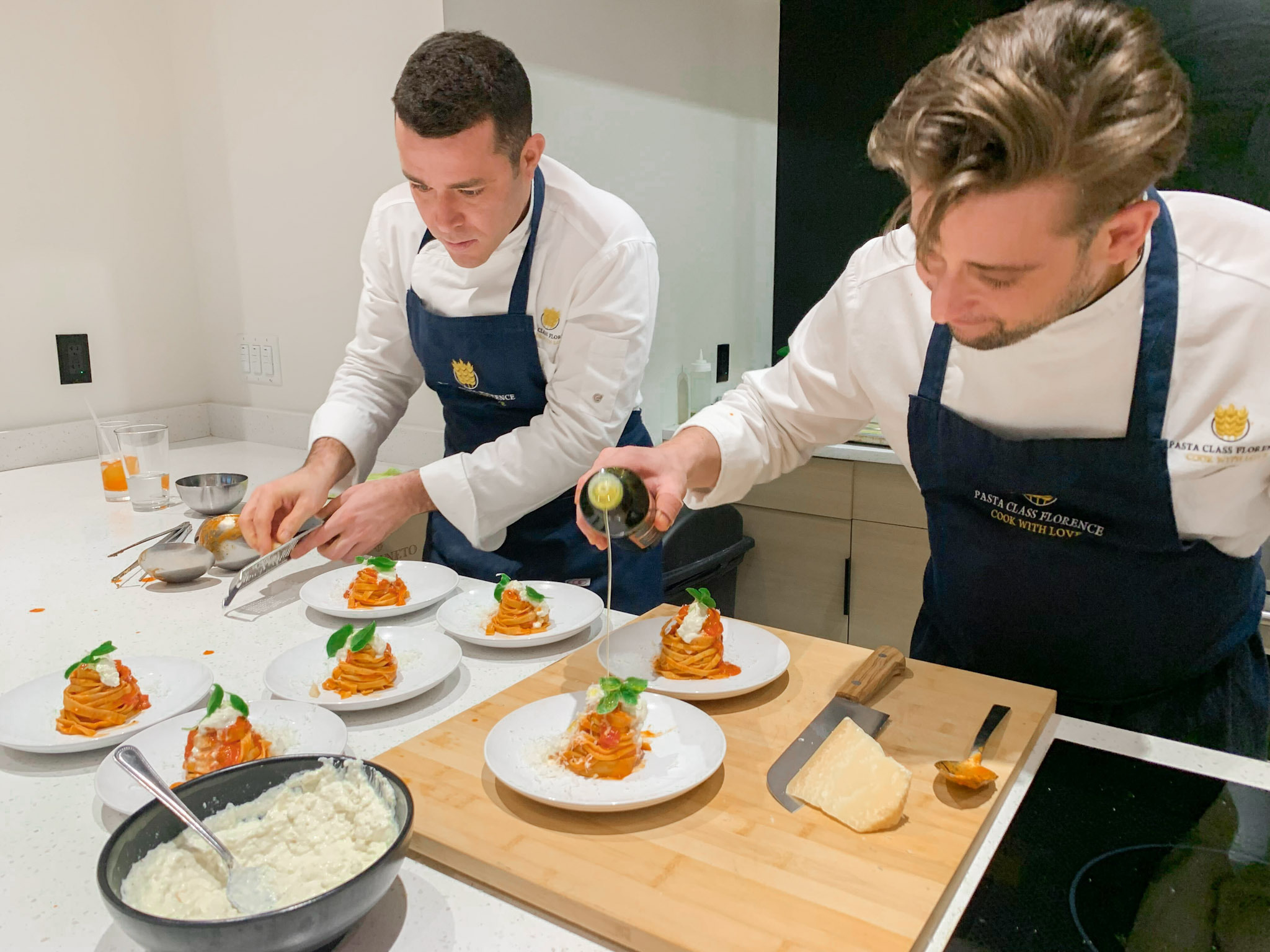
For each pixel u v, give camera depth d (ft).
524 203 4.85
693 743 3.12
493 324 5.10
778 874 2.46
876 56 8.99
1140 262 2.99
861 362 3.85
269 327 8.39
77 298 7.98
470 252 4.55
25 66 7.40
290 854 2.33
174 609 4.52
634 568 5.62
